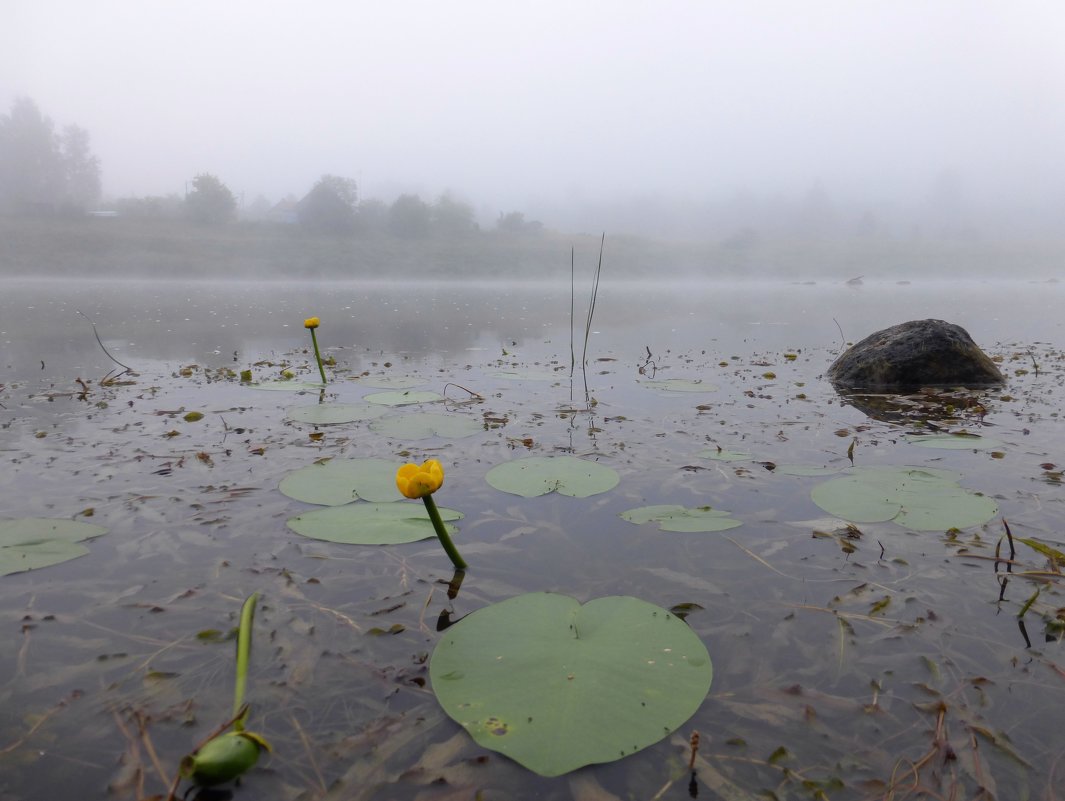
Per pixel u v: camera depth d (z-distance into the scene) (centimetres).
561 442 398
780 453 375
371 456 368
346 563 239
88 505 293
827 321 1332
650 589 220
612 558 244
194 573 232
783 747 148
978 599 213
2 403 513
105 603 211
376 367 718
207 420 456
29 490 312
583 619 194
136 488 315
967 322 1270
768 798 133
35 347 866
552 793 135
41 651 185
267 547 252
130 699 165
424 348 901
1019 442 396
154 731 154
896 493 300
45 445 390
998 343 945
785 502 299
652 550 250
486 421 452
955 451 377
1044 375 659
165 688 170
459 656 178
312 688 169
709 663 174
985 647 187
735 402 525
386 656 182
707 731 153
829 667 177
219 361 759
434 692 164
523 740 147
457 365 736
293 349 879
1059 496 303
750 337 1050
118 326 1138
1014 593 217
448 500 300
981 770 141
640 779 138
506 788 136
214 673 176
